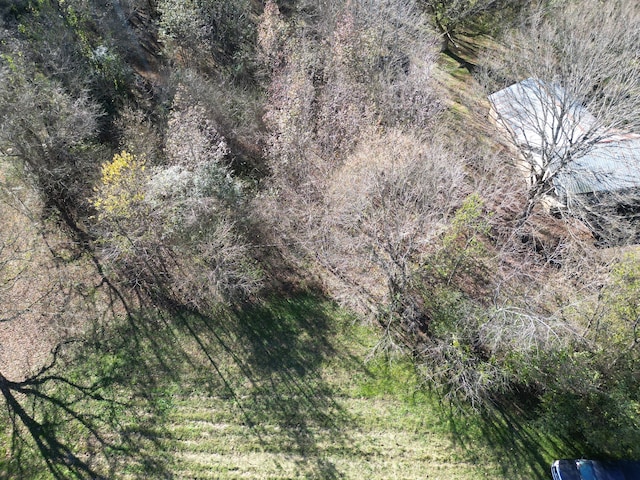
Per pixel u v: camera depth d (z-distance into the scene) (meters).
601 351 15.82
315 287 20.97
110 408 17.28
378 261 17.94
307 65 24.97
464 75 32.00
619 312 15.59
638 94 19.72
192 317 19.70
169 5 26.41
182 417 17.19
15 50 22.80
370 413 17.56
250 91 26.92
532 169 21.72
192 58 27.14
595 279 17.36
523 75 27.92
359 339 19.50
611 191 21.36
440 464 16.55
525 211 21.83
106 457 16.27
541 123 24.44
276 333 19.50
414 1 28.52
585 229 22.92
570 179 22.00
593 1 27.69
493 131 26.19
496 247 21.27
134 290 20.30
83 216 22.33
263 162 24.38
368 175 18.88
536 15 27.36
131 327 19.30
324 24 27.50
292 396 17.86
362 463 16.48
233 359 18.69
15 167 21.64
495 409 17.70
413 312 18.89
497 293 17.02
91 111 22.89
